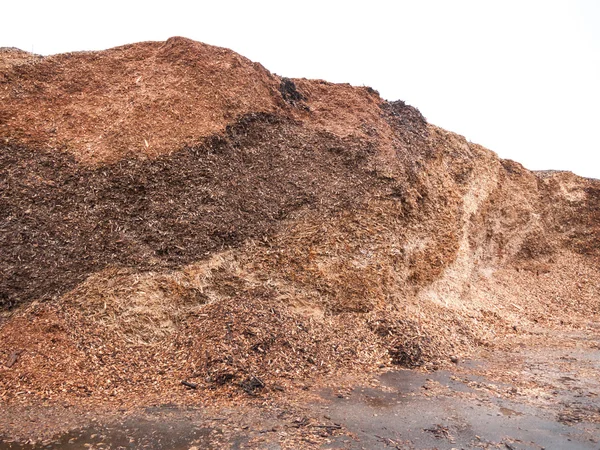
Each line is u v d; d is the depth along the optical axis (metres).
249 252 11.77
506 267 20.48
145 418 6.98
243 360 8.79
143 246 10.66
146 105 13.00
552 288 19.62
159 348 9.34
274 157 13.84
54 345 8.48
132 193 11.33
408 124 18.05
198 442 6.29
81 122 12.46
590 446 6.73
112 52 15.24
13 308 9.03
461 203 17.36
